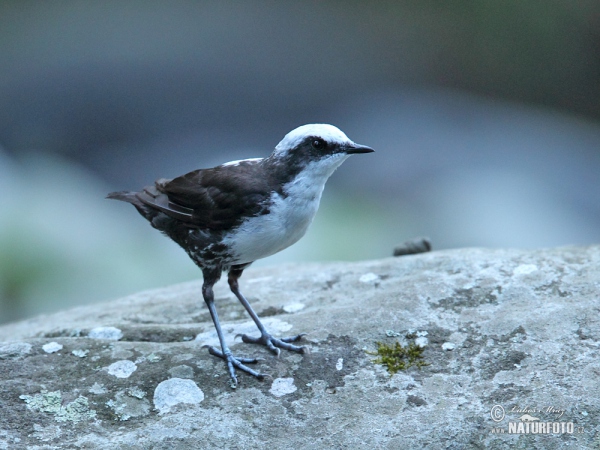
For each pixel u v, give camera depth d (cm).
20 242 1370
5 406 605
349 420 589
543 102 2784
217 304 837
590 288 710
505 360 629
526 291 721
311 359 661
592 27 2870
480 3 2995
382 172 2067
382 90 2662
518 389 594
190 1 3066
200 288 921
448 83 2798
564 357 620
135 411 609
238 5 3100
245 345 694
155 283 1412
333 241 1572
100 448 563
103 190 1827
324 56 2828
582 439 542
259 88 2603
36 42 2684
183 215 705
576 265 761
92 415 603
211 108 2494
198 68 2633
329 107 2561
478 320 684
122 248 1477
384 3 3192
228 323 753
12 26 2784
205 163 2252
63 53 2620
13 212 1420
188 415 602
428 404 595
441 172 2048
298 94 2600
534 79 2847
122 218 1700
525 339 648
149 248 1501
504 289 727
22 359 664
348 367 648
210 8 3033
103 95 2477
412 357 651
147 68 2594
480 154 2183
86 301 1361
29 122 2370
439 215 1812
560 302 693
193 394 627
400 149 2206
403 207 1848
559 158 2217
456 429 564
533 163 2155
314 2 3225
